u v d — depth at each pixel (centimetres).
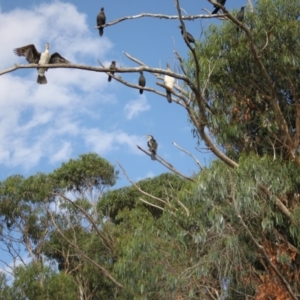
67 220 2522
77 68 1235
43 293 2105
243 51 1627
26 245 2555
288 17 1680
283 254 1434
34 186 2583
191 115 1476
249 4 1714
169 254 1500
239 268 1464
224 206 1406
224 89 1641
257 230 1487
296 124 1631
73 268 2436
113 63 1430
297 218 1432
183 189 1486
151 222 1642
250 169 1413
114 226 2456
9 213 2569
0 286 2106
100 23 1595
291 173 1505
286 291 1462
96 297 2286
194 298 1458
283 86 1666
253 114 1656
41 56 1400
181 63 1497
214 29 1695
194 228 1548
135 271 1522
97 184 2925
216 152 1500
